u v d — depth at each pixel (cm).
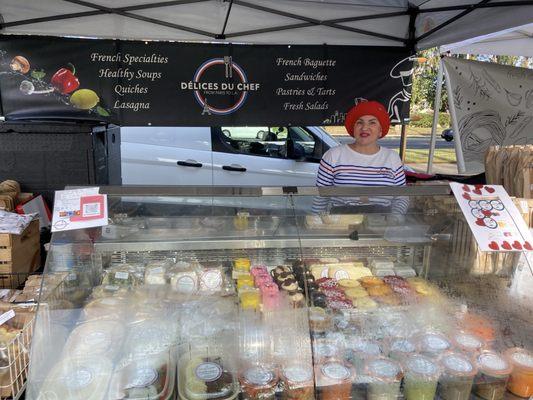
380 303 168
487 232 158
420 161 1119
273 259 180
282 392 138
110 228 162
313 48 381
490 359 149
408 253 187
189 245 176
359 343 153
